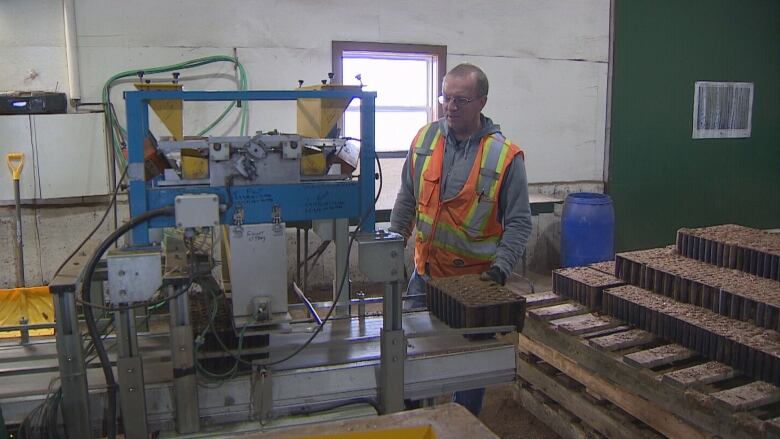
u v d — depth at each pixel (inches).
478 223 83.1
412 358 61.7
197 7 156.7
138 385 53.1
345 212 60.2
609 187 205.9
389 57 179.0
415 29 175.8
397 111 183.5
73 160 146.4
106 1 149.9
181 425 55.2
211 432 55.9
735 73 219.3
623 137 205.2
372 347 64.6
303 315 90.9
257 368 58.0
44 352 63.1
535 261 202.1
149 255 51.7
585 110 200.1
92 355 62.0
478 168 82.2
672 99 210.2
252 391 57.1
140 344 65.4
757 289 84.4
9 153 141.3
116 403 54.5
